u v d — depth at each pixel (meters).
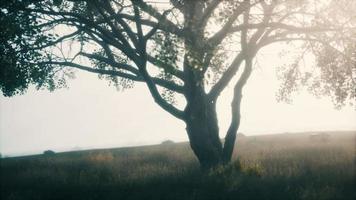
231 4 13.04
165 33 13.35
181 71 15.07
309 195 10.37
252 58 17.48
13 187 14.38
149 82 15.24
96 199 11.77
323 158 16.91
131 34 14.29
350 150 19.42
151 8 12.96
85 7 15.48
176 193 11.43
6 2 12.62
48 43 14.42
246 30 16.27
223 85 16.50
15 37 13.09
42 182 15.25
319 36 16.77
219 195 10.99
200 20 13.27
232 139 17.17
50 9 13.55
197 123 15.78
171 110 15.74
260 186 11.78
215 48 13.64
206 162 15.90
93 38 17.14
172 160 21.70
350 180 11.69
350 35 15.71
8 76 14.46
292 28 15.31
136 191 12.30
